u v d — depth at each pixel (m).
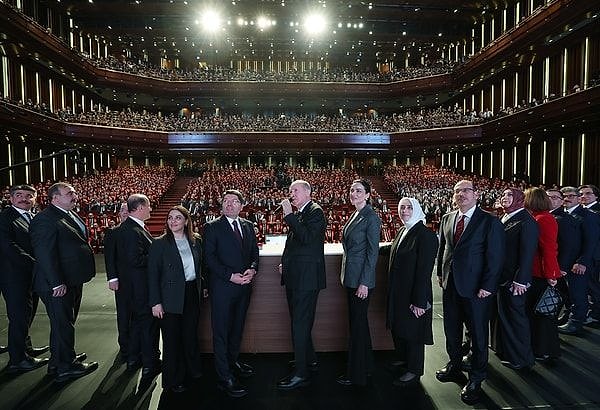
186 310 3.72
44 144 22.89
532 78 22.31
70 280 3.85
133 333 4.01
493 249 3.46
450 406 3.33
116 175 23.11
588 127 17.77
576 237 4.72
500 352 4.11
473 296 3.51
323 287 3.63
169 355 3.55
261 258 4.36
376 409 3.29
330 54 33.72
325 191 20.22
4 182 19.89
